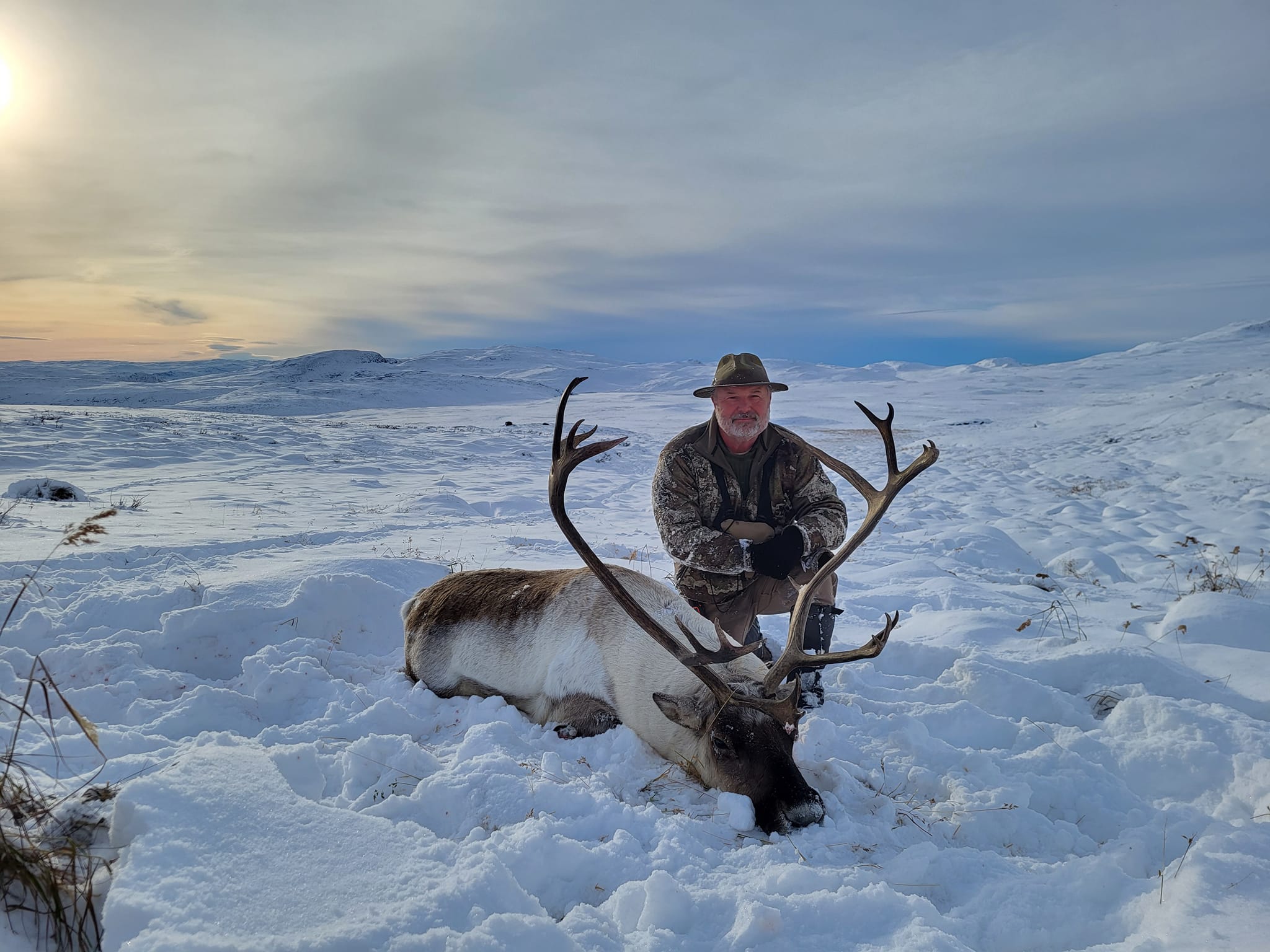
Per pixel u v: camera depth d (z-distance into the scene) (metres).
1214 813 3.05
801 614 3.32
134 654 4.10
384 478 15.48
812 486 4.42
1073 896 2.42
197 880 1.90
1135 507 11.80
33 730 3.04
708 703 3.31
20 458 14.74
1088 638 5.09
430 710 4.03
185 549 6.63
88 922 1.90
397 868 2.17
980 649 4.88
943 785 3.25
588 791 2.96
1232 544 8.65
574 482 15.45
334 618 4.90
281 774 2.56
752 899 2.27
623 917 2.22
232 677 4.41
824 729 3.62
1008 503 12.68
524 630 4.03
